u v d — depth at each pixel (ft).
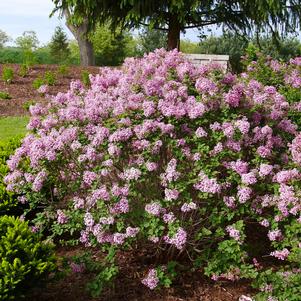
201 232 10.91
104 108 11.50
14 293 9.32
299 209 10.26
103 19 24.53
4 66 43.52
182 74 11.79
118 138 10.65
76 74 42.75
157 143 10.69
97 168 11.07
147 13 22.76
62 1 24.53
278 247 10.93
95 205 11.03
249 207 11.29
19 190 12.20
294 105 14.08
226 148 11.03
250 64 18.78
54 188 12.82
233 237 10.64
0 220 10.47
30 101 33.78
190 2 21.93
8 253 9.32
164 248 11.38
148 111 10.83
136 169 10.44
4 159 14.73
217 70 12.07
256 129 11.55
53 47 83.56
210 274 11.21
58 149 11.34
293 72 17.38
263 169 10.55
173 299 10.75
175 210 10.94
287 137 12.60
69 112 11.39
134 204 10.93
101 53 74.02
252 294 10.94
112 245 10.74
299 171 10.88
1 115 31.50
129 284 11.19
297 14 24.04
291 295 9.93
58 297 10.68
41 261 9.80
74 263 11.12
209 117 11.30
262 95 11.71
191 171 10.91
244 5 23.07
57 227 11.75
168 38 24.44
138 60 13.07
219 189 10.25
